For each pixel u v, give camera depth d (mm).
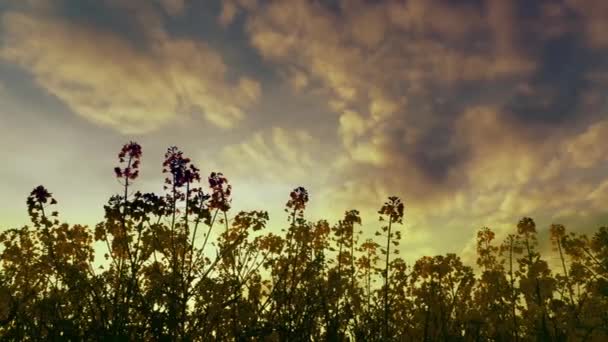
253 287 9820
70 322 7758
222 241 9727
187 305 8617
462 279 11648
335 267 11586
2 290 8789
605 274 10180
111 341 7320
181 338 7949
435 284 11406
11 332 7895
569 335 9320
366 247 13008
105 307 8078
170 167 9242
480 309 11156
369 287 12352
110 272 8758
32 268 9391
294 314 9031
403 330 10688
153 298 8172
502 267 12914
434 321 10344
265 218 9750
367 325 9773
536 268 10727
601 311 9430
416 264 11984
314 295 9414
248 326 8594
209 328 8562
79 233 10102
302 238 10391
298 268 10133
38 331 7836
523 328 10578
